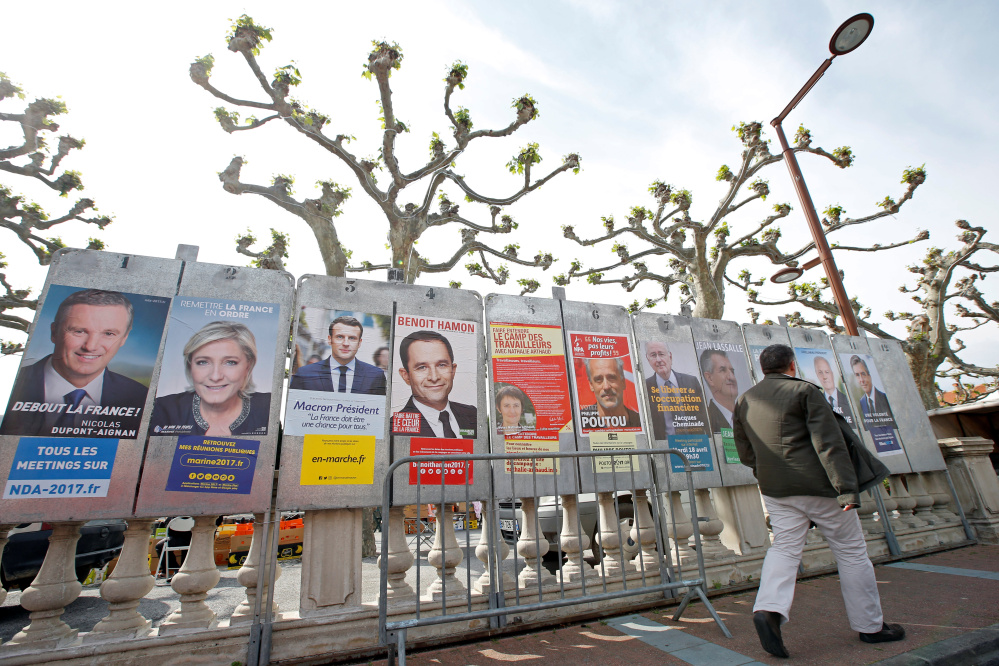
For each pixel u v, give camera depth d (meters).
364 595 5.59
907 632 3.47
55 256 3.56
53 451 3.19
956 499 7.15
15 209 11.94
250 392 3.74
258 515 3.74
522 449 4.43
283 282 4.12
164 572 7.87
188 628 3.31
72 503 3.16
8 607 5.93
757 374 6.06
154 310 3.68
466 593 3.97
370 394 4.04
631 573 4.59
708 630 3.73
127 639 3.15
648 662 3.15
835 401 6.68
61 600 3.16
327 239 10.63
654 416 5.20
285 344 3.97
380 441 3.96
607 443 4.77
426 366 4.29
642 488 4.79
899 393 7.34
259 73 9.02
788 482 3.29
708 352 5.80
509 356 4.68
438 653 3.49
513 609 3.42
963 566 5.55
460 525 12.70
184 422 3.52
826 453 3.11
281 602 5.39
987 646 3.20
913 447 7.07
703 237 13.45
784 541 3.34
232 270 3.99
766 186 13.12
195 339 3.71
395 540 3.92
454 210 12.40
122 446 3.34
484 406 4.47
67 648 3.03
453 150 10.50
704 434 5.38
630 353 5.21
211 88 8.91
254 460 3.60
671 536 5.10
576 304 5.18
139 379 3.50
